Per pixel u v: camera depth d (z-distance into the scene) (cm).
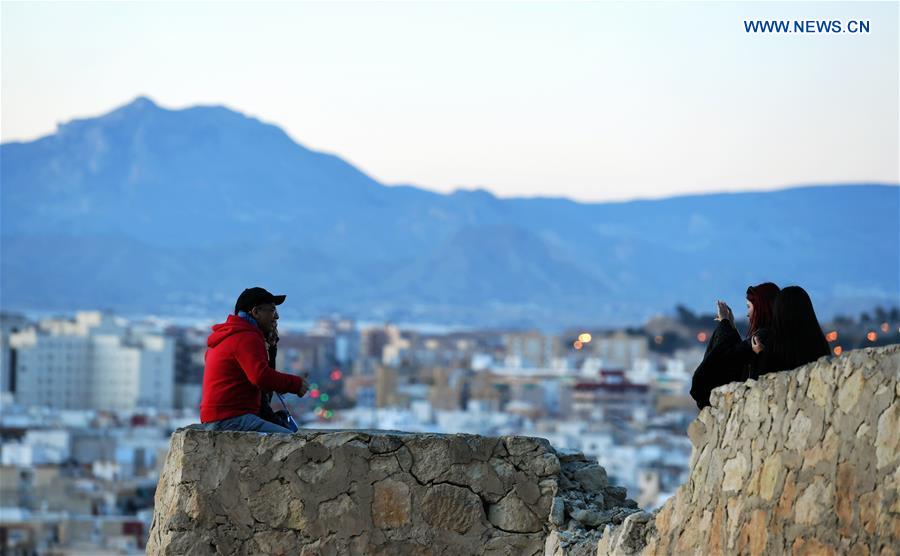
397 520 2388
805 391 1850
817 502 1786
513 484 2405
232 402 2452
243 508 2366
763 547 1858
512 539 2395
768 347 2164
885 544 1677
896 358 1722
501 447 2414
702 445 2047
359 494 2383
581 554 2297
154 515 2453
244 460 2372
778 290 2197
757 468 1902
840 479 1758
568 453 2470
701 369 2228
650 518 2156
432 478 2397
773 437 1886
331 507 2375
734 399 1988
